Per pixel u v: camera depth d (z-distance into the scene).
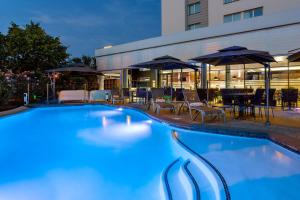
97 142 6.04
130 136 6.70
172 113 10.07
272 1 17.77
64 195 3.27
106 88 23.02
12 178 3.83
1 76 12.86
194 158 4.36
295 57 7.20
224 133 5.91
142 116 10.45
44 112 12.05
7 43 17.44
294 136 5.31
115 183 3.61
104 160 4.66
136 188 3.46
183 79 17.06
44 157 4.86
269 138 5.16
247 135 5.51
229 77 14.89
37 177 3.85
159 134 6.95
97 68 22.73
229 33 13.51
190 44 15.46
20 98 14.33
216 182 3.25
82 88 20.25
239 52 7.59
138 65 11.93
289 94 9.12
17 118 9.93
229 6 20.27
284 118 8.07
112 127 8.09
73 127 8.15
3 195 3.25
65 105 13.27
